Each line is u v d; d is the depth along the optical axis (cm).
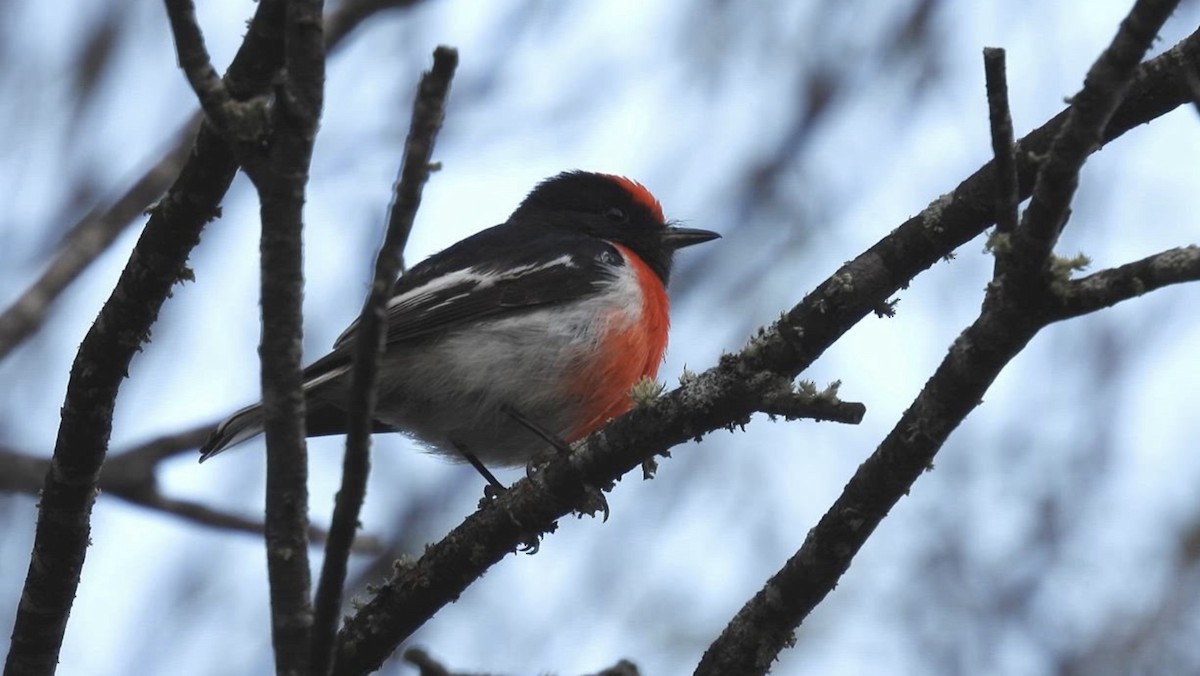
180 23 660
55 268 1340
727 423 851
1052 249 707
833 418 779
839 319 828
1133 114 820
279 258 669
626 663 880
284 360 673
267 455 675
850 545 805
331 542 642
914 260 829
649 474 927
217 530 1386
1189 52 807
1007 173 714
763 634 834
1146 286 698
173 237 799
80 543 862
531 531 912
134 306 816
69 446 841
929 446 768
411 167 617
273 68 740
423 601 922
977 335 740
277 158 666
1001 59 694
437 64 612
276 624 670
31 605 867
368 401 630
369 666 931
